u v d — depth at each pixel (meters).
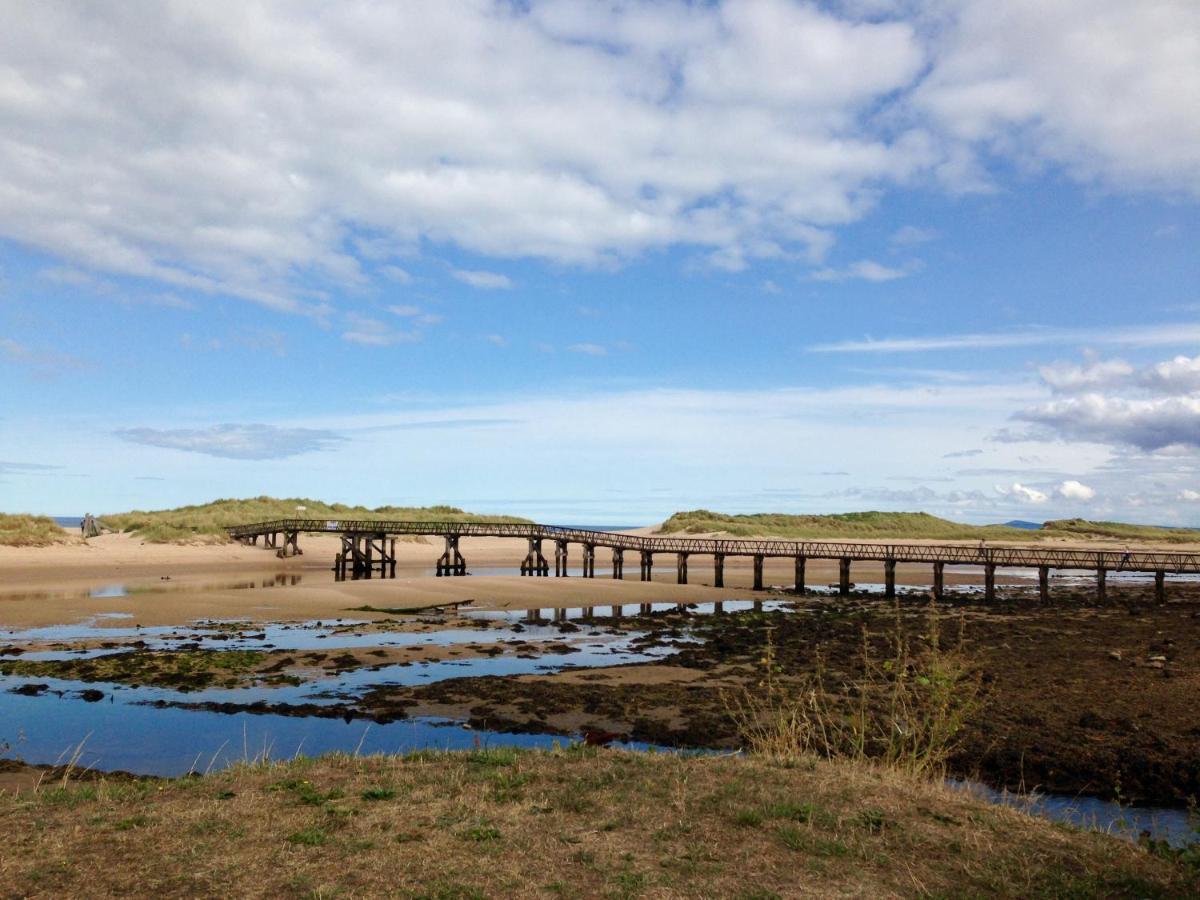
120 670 22.78
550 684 20.78
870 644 27.62
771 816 8.62
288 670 23.23
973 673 20.97
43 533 60.41
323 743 16.08
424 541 86.88
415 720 17.83
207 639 28.83
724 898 6.70
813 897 6.78
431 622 33.84
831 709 17.66
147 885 6.68
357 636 29.86
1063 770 13.80
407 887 6.71
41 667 23.09
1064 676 20.70
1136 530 118.94
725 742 15.95
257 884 6.73
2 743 15.90
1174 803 12.75
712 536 93.44
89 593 40.97
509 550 85.62
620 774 9.96
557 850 7.59
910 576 64.25
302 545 75.00
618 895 6.68
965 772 13.81
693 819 8.47
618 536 58.81
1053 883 7.29
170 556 60.16
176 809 8.58
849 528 107.44
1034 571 72.00
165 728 17.20
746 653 26.02
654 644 28.81
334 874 6.95
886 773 10.75
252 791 9.25
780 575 62.94
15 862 7.10
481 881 6.86
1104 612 38.75
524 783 9.59
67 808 8.70
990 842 8.27
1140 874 7.60
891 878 7.25
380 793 9.05
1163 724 15.87
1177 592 51.66
